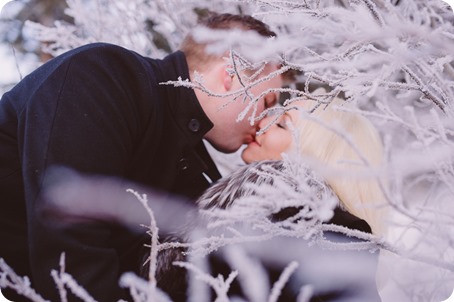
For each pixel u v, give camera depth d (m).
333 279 1.11
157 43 2.51
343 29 1.07
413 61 0.93
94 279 1.14
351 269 1.13
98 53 1.34
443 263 0.93
